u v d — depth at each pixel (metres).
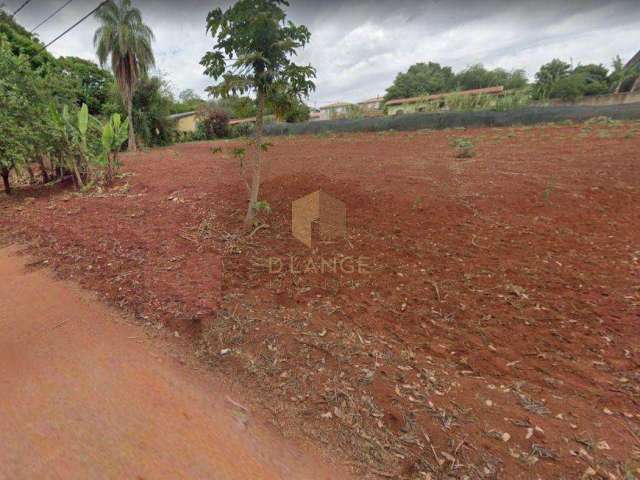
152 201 5.12
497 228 3.51
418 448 1.31
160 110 20.47
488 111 13.74
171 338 2.06
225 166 7.84
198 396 1.61
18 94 5.87
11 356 1.89
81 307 2.43
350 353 1.86
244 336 2.03
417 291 2.48
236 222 4.00
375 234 3.54
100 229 3.96
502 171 5.42
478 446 1.30
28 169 7.15
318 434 1.40
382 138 11.68
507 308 2.22
